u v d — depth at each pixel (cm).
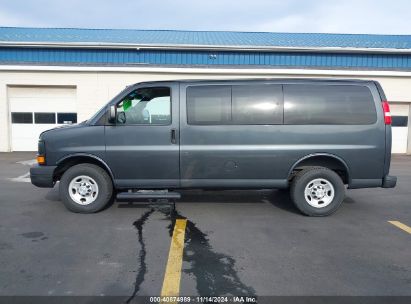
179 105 530
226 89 530
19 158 1262
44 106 1471
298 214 556
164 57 1500
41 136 540
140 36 1752
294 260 378
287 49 1495
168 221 515
